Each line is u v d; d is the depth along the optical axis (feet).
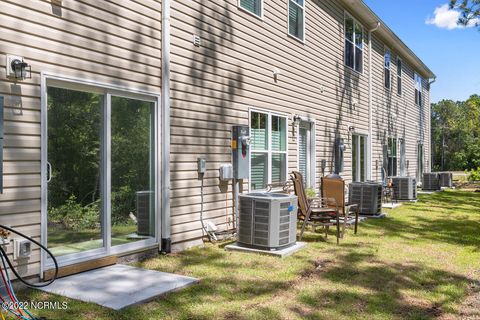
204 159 20.34
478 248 20.61
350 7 39.42
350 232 24.57
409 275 15.66
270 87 26.43
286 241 18.89
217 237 21.30
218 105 21.66
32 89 13.11
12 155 12.59
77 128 14.87
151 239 17.87
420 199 45.21
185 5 19.51
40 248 13.34
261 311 11.63
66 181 14.51
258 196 18.80
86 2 14.83
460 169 136.77
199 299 12.49
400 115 57.93
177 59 18.98
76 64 14.47
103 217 15.80
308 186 31.99
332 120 35.94
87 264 14.92
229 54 22.54
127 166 16.83
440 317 11.63
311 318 11.26
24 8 12.90
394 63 55.06
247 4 24.48
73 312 11.10
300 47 30.40
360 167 43.39
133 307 11.66
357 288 13.96
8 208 12.48
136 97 17.08
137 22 16.97
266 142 26.12
